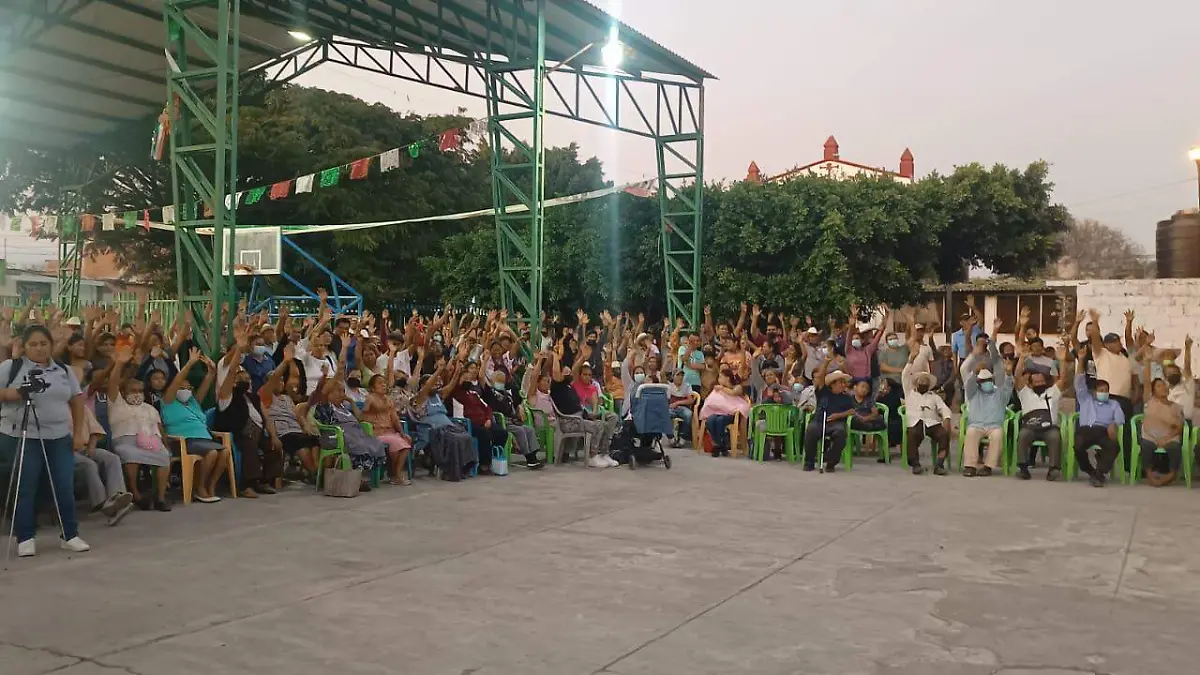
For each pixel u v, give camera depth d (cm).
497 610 546
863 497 962
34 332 674
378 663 453
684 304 2173
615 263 2239
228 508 862
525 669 447
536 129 1466
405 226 3055
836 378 1186
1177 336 1994
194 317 1121
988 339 1137
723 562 670
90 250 2939
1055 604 567
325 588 590
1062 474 1116
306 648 474
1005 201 2261
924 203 2197
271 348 1120
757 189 2150
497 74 1569
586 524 809
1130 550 717
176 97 1127
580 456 1272
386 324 1507
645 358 1434
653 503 917
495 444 1112
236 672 439
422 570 640
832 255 2038
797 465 1212
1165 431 1046
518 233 2402
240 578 612
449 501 919
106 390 830
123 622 514
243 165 2833
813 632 509
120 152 2055
